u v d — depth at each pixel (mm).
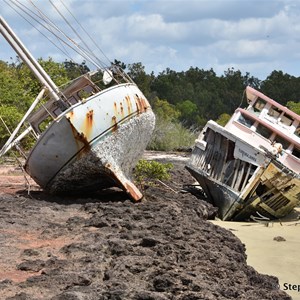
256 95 21953
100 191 18875
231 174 20250
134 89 17453
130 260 10062
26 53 17109
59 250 10844
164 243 11312
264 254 14773
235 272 10422
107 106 16297
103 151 16422
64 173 16625
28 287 8602
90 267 9664
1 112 25656
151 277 9289
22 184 19922
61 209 15352
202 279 9430
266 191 20234
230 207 19812
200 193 22391
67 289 8523
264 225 19219
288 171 19594
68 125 15883
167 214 15086
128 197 17438
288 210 20547
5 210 14453
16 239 11586
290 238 17047
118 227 13055
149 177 20859
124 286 8711
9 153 25234
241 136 20625
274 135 21016
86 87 18188
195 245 11750
